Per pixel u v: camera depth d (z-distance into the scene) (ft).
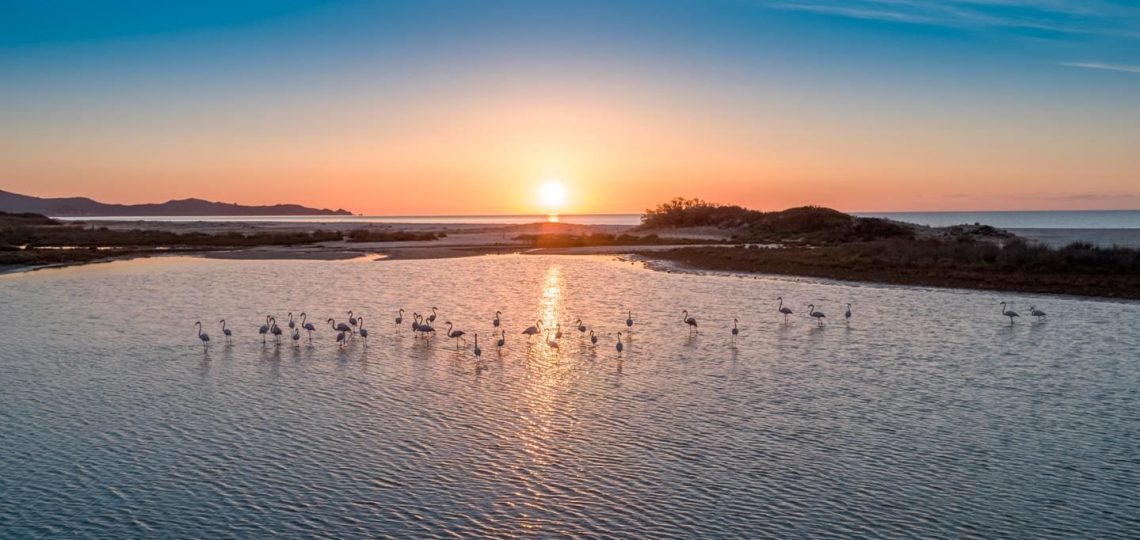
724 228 499.51
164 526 59.93
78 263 281.74
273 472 70.44
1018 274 201.98
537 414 87.61
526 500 64.59
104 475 69.72
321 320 149.18
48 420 85.30
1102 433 79.82
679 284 212.84
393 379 103.40
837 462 72.54
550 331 138.51
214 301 175.22
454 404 91.45
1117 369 105.91
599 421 84.89
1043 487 66.69
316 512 62.39
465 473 70.23
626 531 59.11
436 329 140.67
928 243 263.90
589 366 111.04
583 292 195.31
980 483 67.56
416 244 395.34
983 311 156.87
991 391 95.81
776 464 72.13
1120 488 66.28
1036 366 108.37
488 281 221.87
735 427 82.74
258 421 84.99
